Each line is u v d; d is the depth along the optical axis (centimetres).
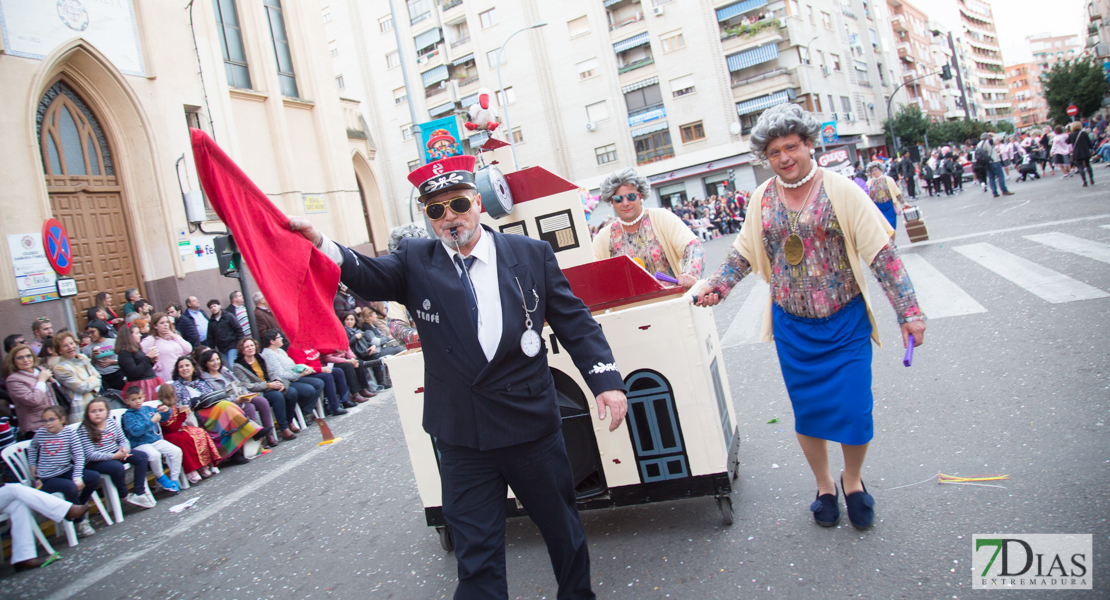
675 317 310
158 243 1195
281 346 823
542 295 244
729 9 3788
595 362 241
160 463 616
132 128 1180
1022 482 307
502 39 4222
